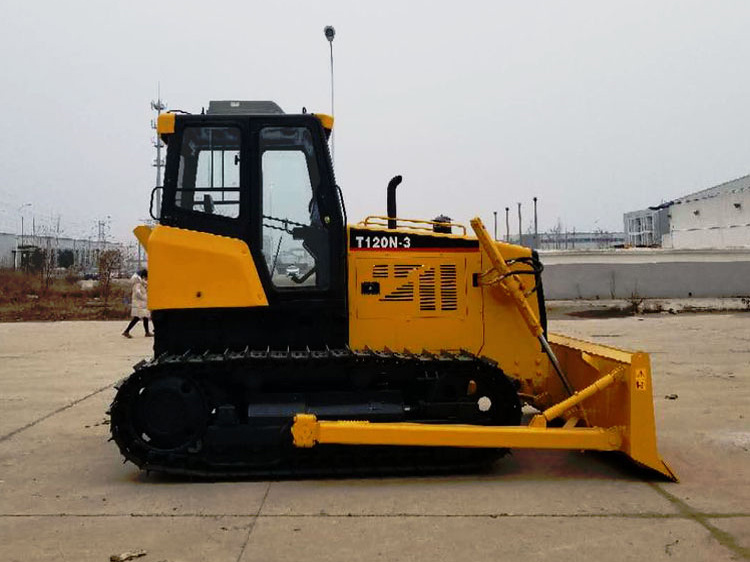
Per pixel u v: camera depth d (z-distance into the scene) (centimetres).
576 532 381
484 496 448
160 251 504
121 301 2844
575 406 557
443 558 346
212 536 378
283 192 522
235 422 492
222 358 477
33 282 3647
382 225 582
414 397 530
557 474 501
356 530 386
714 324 1809
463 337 560
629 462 518
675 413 705
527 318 540
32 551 357
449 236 566
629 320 1995
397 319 554
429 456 502
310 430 467
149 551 356
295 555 351
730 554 349
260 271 512
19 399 827
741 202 3616
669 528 386
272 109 552
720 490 458
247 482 482
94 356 1248
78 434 643
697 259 2717
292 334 523
